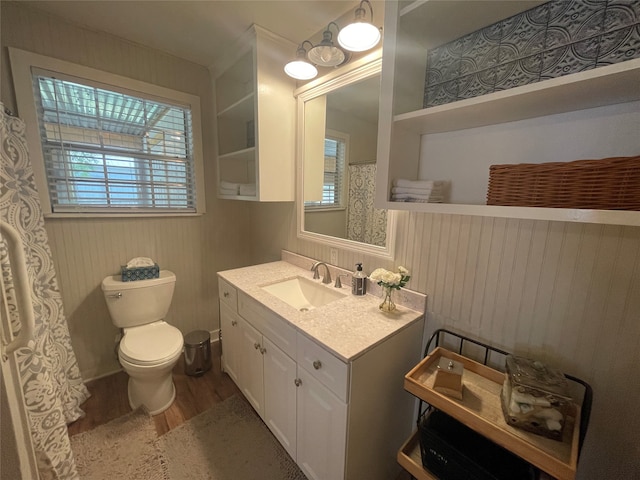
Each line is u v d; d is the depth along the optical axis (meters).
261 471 1.34
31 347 1.10
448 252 1.18
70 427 1.57
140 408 1.67
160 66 1.96
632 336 0.80
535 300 0.97
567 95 0.70
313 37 1.69
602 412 0.87
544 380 0.79
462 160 1.08
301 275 1.81
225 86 2.17
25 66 1.53
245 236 2.62
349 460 1.04
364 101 1.41
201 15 1.53
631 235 0.78
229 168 2.32
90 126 1.79
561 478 0.67
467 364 1.05
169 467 1.35
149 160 2.04
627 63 0.55
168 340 1.74
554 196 0.69
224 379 2.00
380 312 1.27
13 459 0.79
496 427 0.79
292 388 1.24
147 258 1.98
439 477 0.90
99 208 1.88
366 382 1.02
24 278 0.80
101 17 1.57
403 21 0.96
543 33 0.84
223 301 1.84
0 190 1.24
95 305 1.93
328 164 1.67
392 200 1.06
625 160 0.60
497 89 0.94
